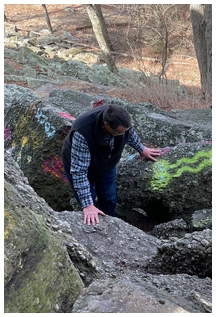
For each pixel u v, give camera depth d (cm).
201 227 311
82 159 282
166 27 1013
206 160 332
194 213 329
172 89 826
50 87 912
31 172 380
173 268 236
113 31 1617
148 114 496
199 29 777
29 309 144
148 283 199
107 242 273
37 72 1146
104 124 270
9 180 207
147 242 283
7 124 421
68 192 385
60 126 363
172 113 588
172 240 242
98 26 1235
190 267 228
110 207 348
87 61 1460
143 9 1248
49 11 2034
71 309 159
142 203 357
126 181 358
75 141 277
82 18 1923
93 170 303
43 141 373
